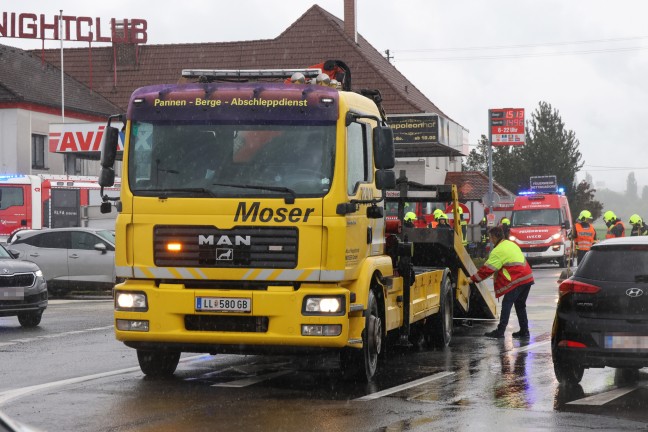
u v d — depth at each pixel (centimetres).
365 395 1024
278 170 1046
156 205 1052
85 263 2572
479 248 4338
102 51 6222
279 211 1033
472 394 1032
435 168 6097
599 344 1036
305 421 874
